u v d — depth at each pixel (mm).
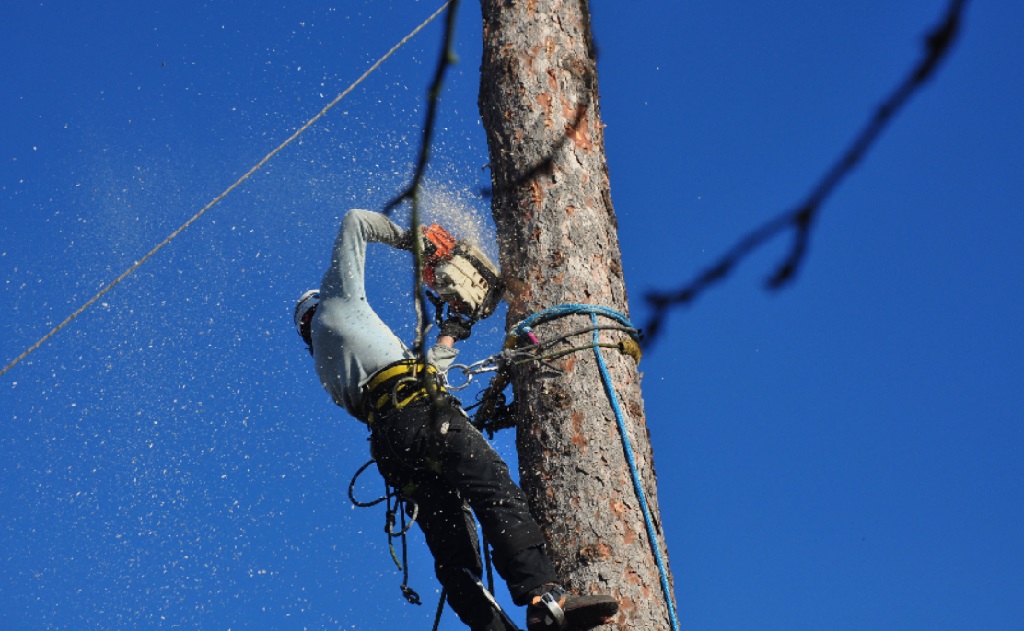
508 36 8930
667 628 7344
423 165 2514
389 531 8453
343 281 8461
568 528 7555
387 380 8141
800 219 2197
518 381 8180
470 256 8492
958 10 1866
